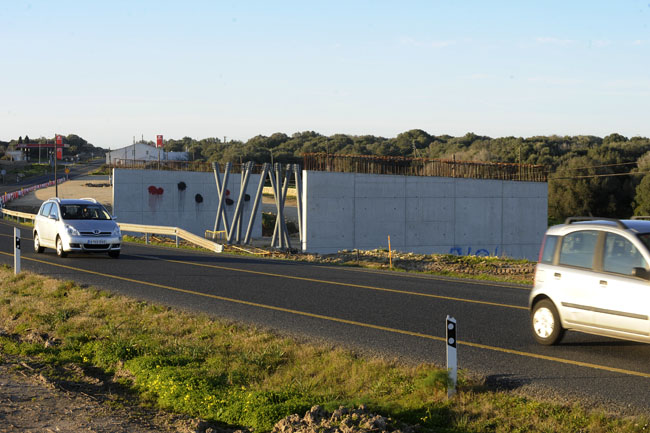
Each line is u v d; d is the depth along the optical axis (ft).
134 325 38.93
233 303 45.83
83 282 54.80
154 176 176.65
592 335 35.19
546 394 24.36
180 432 21.70
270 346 32.71
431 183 157.99
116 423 22.27
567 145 408.46
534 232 171.94
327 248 146.51
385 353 31.37
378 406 23.03
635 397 23.90
